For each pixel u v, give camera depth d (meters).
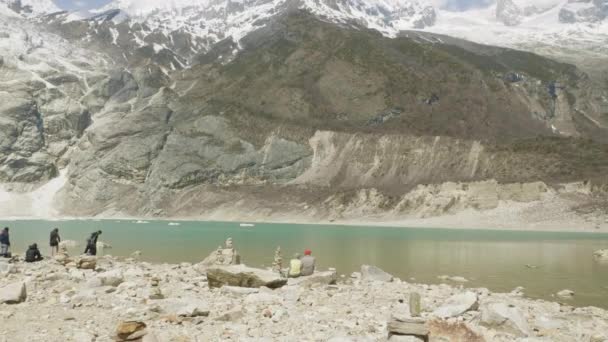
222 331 18.30
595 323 23.67
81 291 24.12
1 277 28.27
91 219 159.75
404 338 17.30
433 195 140.62
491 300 28.83
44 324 18.53
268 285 28.19
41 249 56.41
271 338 17.62
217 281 28.92
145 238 77.19
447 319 20.94
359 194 151.38
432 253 58.56
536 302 29.14
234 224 130.12
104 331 17.75
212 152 188.12
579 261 52.53
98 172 184.75
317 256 54.03
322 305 24.52
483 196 132.75
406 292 29.78
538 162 151.50
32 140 198.38
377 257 53.72
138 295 24.27
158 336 16.78
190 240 73.31
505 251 62.38
